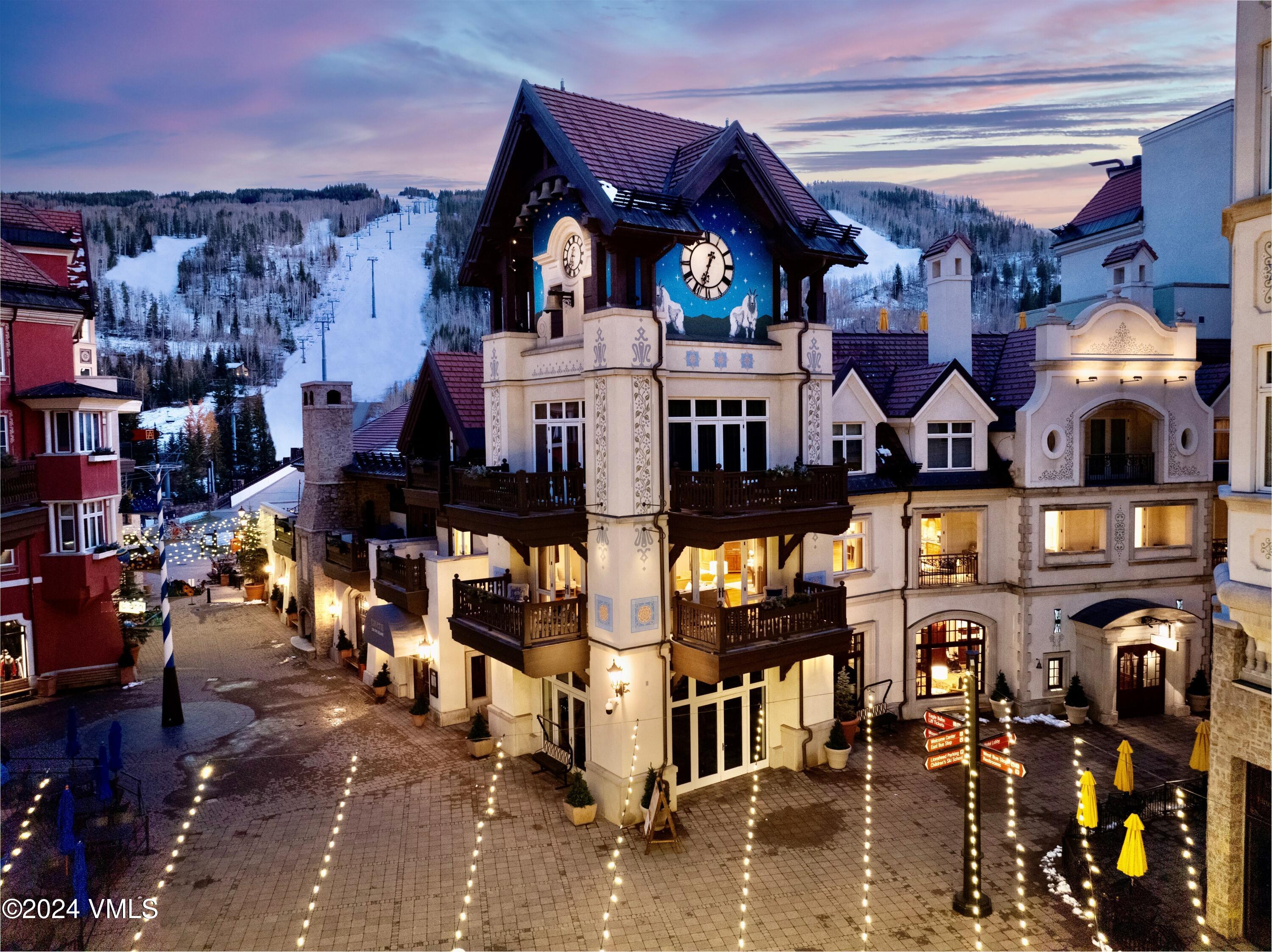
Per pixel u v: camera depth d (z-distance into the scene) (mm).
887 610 23375
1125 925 12969
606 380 16828
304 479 32562
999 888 14461
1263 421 11695
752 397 18969
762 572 19734
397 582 24922
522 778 19484
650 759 17453
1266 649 11898
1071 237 36188
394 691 25781
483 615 19062
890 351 26703
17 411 25328
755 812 17609
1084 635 23375
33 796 18453
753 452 19234
